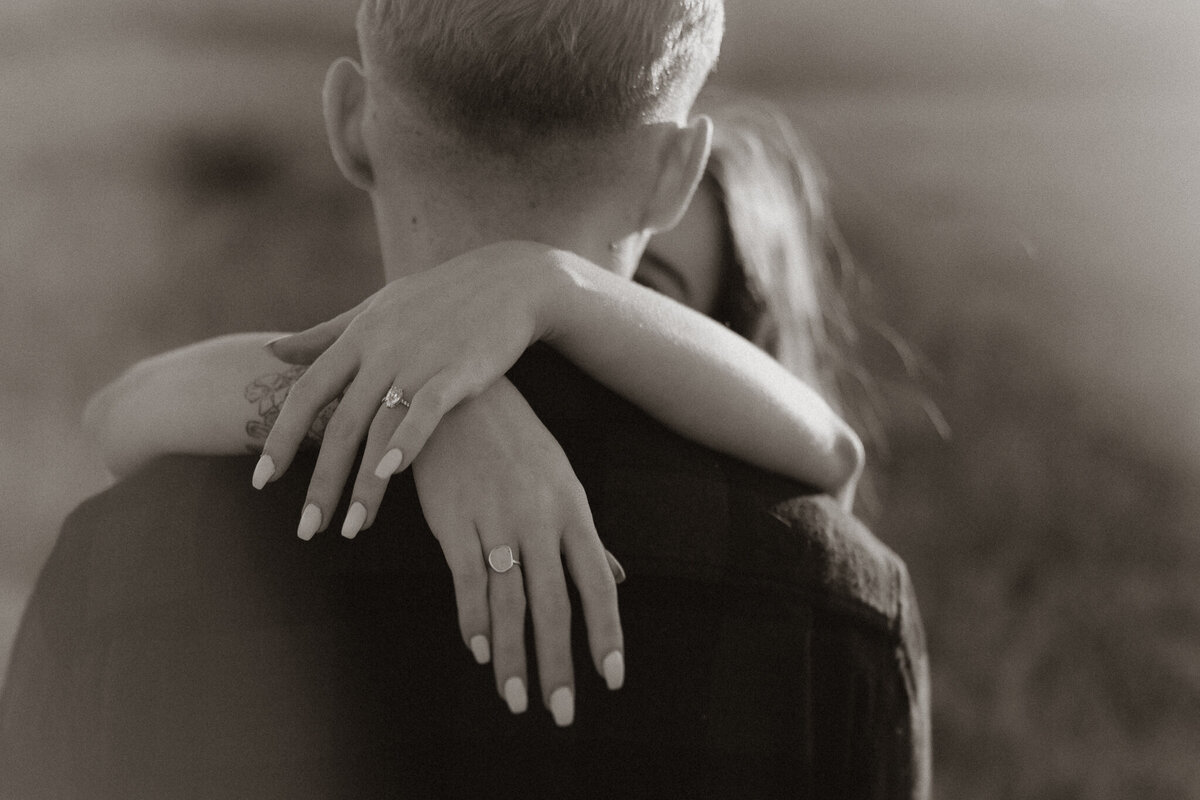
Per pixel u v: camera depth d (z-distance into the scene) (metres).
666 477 1.32
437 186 1.35
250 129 9.27
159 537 1.30
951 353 5.87
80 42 11.13
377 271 7.58
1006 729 4.20
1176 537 4.90
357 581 1.27
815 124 9.04
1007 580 4.74
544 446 1.23
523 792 1.25
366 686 1.26
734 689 1.29
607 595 1.18
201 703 1.26
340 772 1.25
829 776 1.34
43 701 1.30
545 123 1.31
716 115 2.63
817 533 1.36
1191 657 4.40
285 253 7.64
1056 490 5.08
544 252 1.33
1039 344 5.83
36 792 1.29
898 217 7.11
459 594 1.18
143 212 8.12
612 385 1.34
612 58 1.30
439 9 1.29
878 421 5.27
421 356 1.23
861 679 1.35
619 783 1.26
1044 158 7.97
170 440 1.38
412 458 1.18
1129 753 4.09
